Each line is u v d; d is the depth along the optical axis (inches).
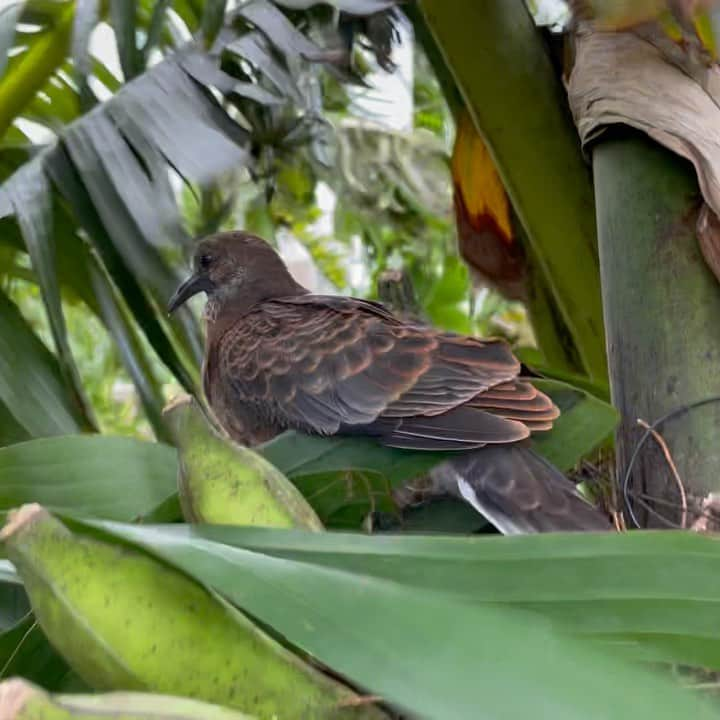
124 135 167.0
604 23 151.9
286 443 119.3
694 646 64.4
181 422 86.0
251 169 199.0
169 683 68.6
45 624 67.4
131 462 106.6
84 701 54.9
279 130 195.0
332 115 270.1
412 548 66.2
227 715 55.7
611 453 164.7
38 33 194.1
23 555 65.5
